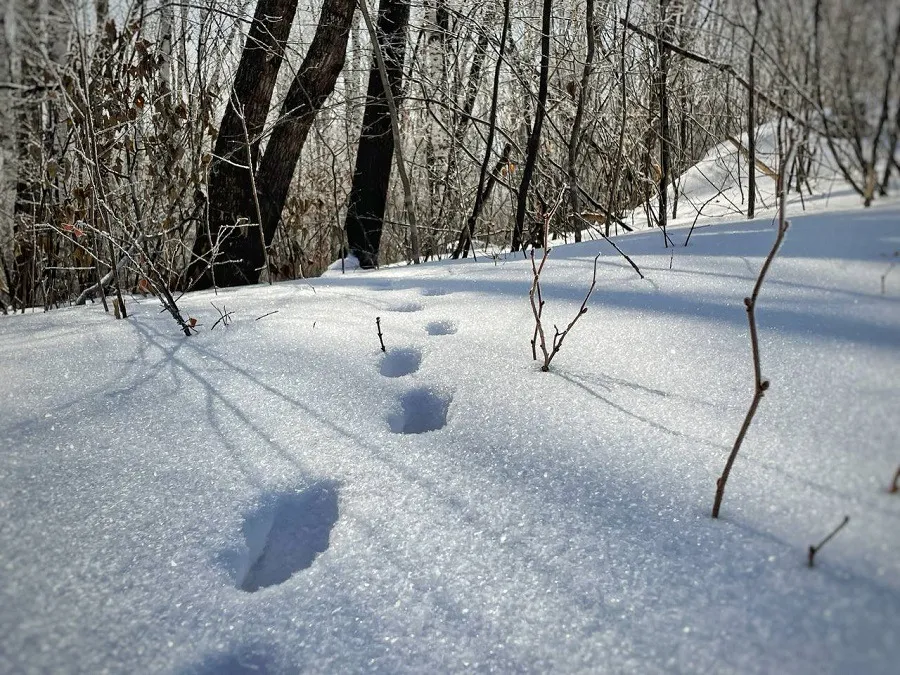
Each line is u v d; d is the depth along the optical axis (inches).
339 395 65.9
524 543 42.3
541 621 36.4
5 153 141.6
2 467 51.7
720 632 33.1
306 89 178.5
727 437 48.0
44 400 65.2
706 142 181.5
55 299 133.4
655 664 32.5
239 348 79.8
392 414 62.9
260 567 45.8
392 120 158.2
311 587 40.8
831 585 33.2
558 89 175.5
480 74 206.5
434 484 49.6
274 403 64.3
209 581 41.4
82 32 104.4
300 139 178.4
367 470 52.2
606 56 162.9
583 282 91.5
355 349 77.7
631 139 177.3
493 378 66.0
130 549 43.4
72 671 34.3
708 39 136.5
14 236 139.3
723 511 41.3
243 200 171.0
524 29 182.9
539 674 33.6
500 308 87.4
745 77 113.6
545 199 182.7
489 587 39.3
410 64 185.6
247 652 37.2
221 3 146.7
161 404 64.3
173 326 91.8
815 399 47.3
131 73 132.0
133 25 128.0
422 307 95.8
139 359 77.1
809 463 41.9
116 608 38.7
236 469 52.9
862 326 51.1
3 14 100.2
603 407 56.7
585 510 44.3
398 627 37.5
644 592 36.8
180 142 142.8
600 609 36.4
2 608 37.3
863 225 55.3
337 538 45.1
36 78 123.1
